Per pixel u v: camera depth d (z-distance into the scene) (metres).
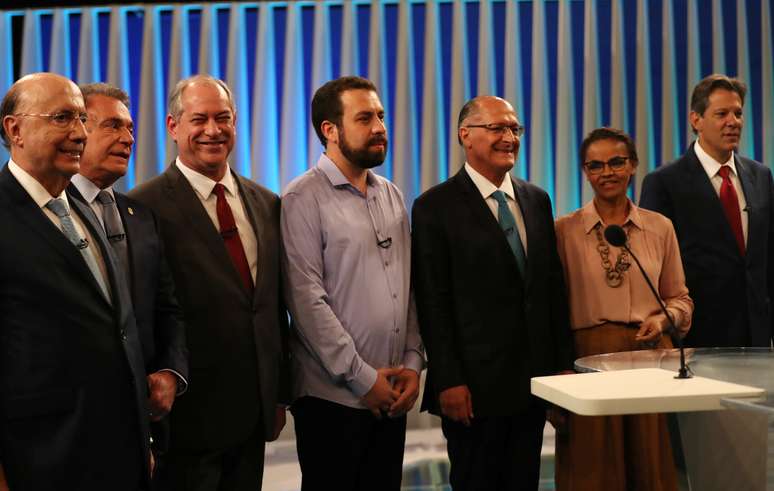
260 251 2.40
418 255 2.67
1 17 4.80
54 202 1.91
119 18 4.76
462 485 2.62
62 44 4.79
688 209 3.13
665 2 4.63
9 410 1.79
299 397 2.52
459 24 4.71
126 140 2.23
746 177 3.17
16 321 1.82
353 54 4.73
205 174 2.41
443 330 2.60
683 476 1.94
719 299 3.07
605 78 4.69
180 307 2.26
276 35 4.83
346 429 2.44
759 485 1.61
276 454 4.41
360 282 2.48
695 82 4.62
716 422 1.70
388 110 4.77
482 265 2.62
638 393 1.49
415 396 2.50
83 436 1.83
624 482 2.61
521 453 2.64
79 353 1.84
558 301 2.72
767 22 4.57
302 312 2.44
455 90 4.70
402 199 2.70
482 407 2.58
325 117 2.58
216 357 2.29
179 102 2.41
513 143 2.67
